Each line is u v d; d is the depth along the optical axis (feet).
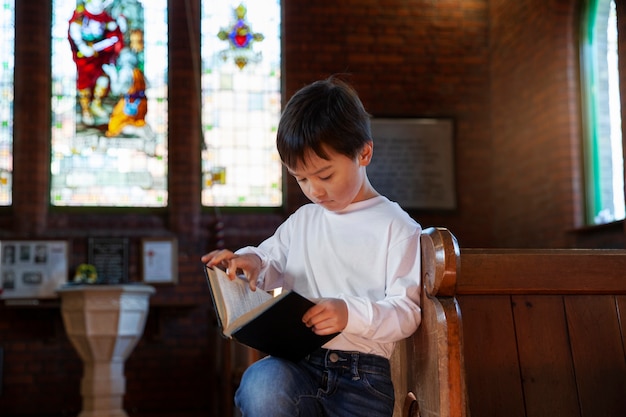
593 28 20.31
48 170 23.22
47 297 22.29
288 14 24.25
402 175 23.91
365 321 4.70
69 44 23.76
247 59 24.47
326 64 24.17
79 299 19.56
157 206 23.61
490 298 5.78
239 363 17.12
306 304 4.51
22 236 22.44
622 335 5.86
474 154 24.31
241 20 24.57
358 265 5.29
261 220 23.68
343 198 5.20
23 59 23.12
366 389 5.01
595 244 18.92
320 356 5.09
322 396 5.00
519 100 22.72
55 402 22.24
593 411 5.67
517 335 5.72
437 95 24.40
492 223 24.16
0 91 23.30
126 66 23.95
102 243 22.88
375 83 24.21
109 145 23.65
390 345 5.29
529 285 5.78
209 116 24.12
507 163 23.44
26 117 22.98
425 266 5.16
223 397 18.25
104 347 19.69
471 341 5.66
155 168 23.73
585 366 5.76
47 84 23.39
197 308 23.13
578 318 5.85
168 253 23.02
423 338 5.20
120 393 19.92
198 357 22.95
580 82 20.47
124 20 24.08
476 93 24.54
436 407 4.91
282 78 24.43
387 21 24.48
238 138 24.17
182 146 23.49
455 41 24.66
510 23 23.22
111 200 23.48
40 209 22.81
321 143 4.92
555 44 20.65
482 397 5.55
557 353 5.75
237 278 5.18
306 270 5.50
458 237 23.94
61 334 22.53
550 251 6.06
